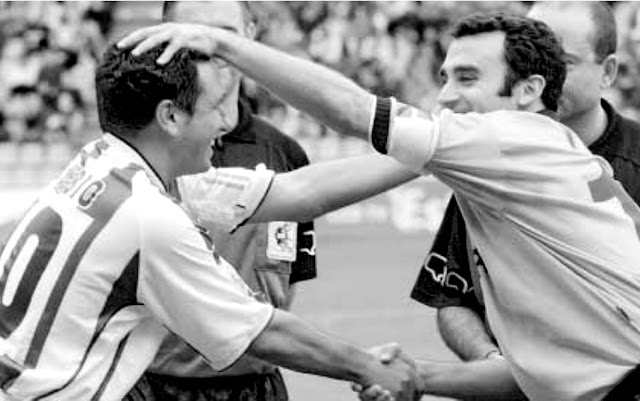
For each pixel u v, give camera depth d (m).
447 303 4.51
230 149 4.90
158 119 3.58
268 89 3.62
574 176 3.62
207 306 3.54
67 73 18.56
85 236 3.47
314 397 9.38
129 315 3.52
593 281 3.59
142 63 3.54
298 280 5.04
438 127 3.57
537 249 3.61
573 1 4.39
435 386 3.94
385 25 18.80
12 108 18.14
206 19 4.79
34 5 19.09
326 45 18.66
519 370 3.71
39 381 3.44
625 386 3.62
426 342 11.13
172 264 3.49
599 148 4.47
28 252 3.53
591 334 3.61
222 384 4.67
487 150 3.56
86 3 19.20
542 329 3.65
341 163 4.17
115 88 3.56
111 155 3.60
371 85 18.42
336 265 14.08
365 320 12.01
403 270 13.77
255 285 4.73
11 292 3.52
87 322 3.47
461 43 3.84
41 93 18.30
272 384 4.82
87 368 3.46
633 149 4.48
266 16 18.59
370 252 14.20
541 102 3.85
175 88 3.56
